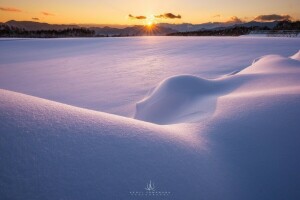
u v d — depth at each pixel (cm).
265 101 311
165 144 190
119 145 167
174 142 200
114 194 124
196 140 223
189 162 176
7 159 122
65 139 154
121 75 1407
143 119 529
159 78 1266
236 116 279
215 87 572
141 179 140
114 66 1773
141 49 3056
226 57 1942
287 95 320
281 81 461
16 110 171
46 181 118
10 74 1560
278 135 225
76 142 155
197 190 149
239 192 162
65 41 4641
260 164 191
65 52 2902
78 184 122
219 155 202
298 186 168
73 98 945
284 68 617
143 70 1548
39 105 195
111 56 2405
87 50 3077
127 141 176
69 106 221
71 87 1148
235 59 1792
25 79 1388
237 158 199
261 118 261
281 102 296
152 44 3819
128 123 216
